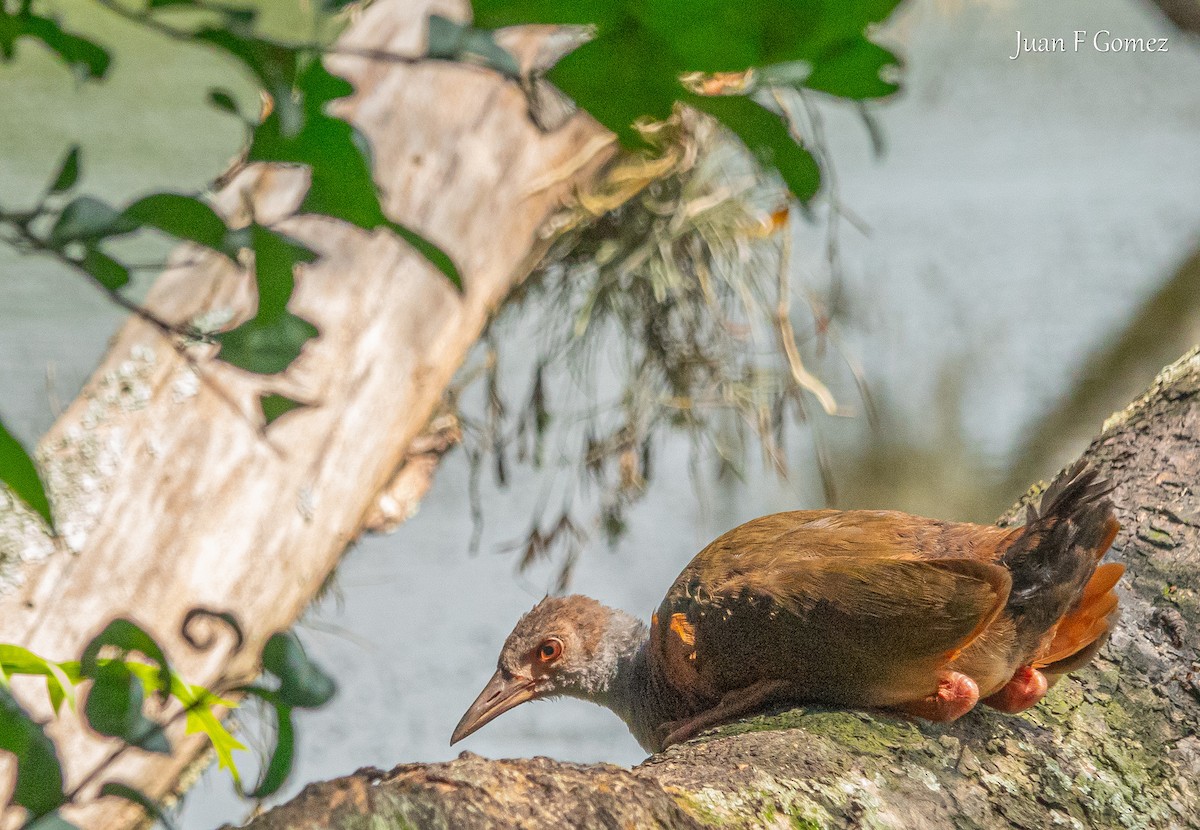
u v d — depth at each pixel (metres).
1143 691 4.80
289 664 3.56
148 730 3.37
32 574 6.55
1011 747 4.38
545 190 8.42
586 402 10.68
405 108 8.08
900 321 14.23
